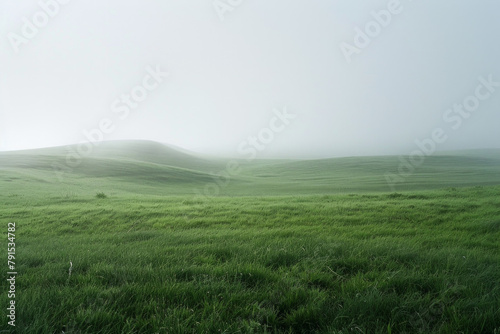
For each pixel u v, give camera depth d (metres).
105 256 5.35
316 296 3.26
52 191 31.28
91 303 3.08
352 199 19.81
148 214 14.38
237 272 4.05
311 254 5.11
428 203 15.42
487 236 7.59
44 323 2.60
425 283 3.65
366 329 2.67
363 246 5.73
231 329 2.64
